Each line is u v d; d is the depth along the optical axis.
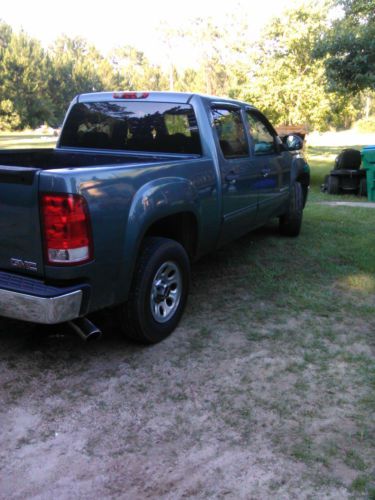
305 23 16.78
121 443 2.76
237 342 3.89
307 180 7.23
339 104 16.80
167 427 2.90
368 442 2.77
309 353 3.72
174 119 4.63
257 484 2.47
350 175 11.28
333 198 11.02
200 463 2.61
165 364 3.57
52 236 2.97
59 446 2.73
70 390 3.24
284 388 3.29
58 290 3.04
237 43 19.14
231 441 2.78
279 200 6.15
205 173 4.31
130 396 3.19
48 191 2.92
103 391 3.23
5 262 3.19
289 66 17.19
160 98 4.67
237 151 5.02
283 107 17.55
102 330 4.07
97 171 3.16
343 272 5.52
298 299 4.74
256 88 17.59
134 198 3.42
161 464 2.60
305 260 5.94
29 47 74.56
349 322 4.26
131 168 3.46
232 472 2.55
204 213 4.30
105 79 88.31
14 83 69.75
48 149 5.09
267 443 2.76
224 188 4.61
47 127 67.62
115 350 3.76
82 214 3.01
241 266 5.68
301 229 7.53
